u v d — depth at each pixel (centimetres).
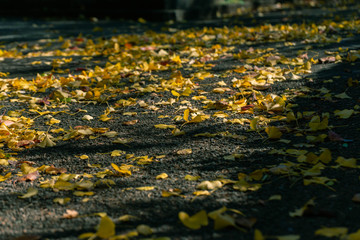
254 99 505
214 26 1280
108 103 535
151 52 817
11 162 368
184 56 812
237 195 293
